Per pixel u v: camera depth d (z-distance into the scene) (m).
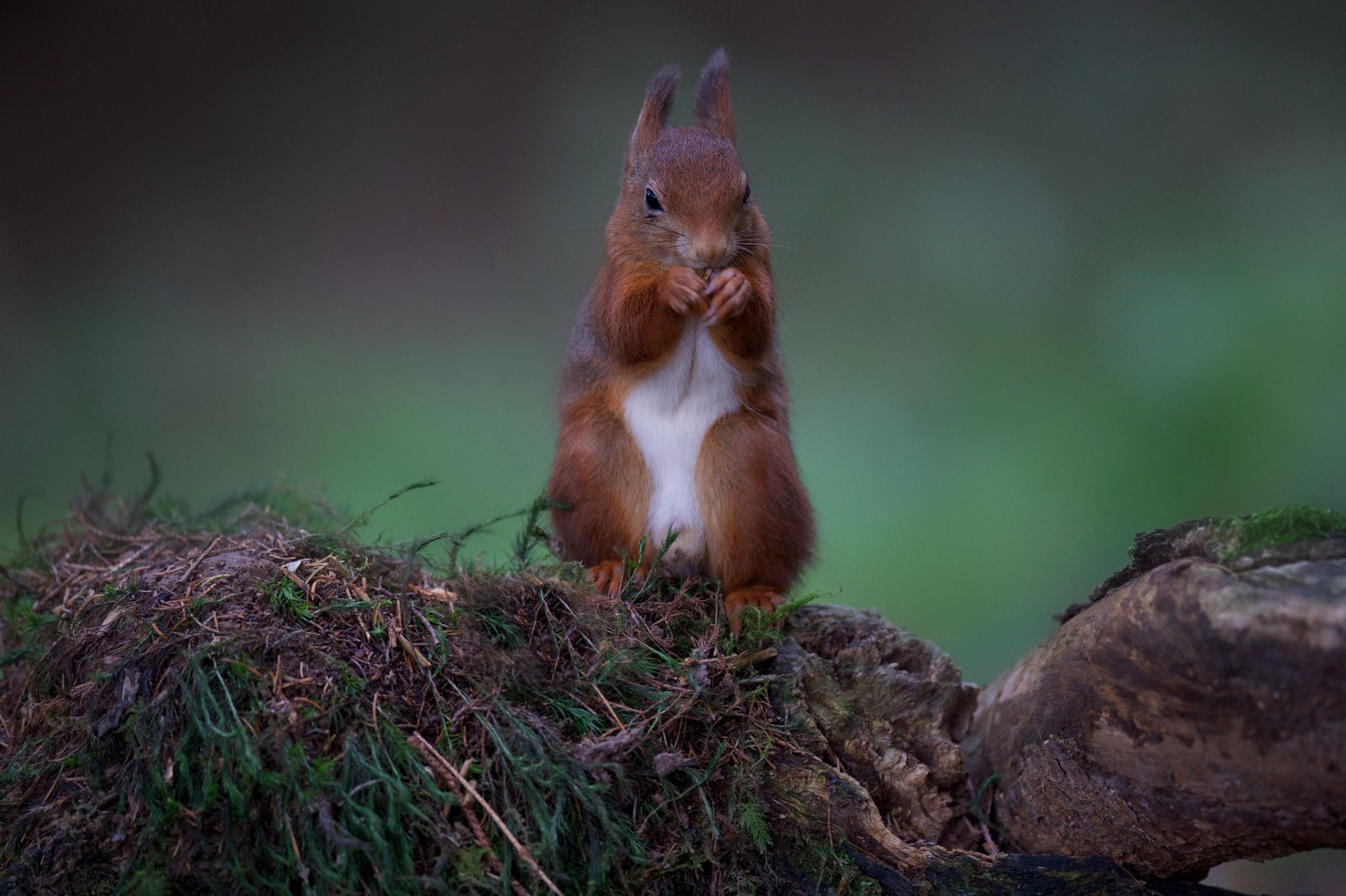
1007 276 16.91
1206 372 14.33
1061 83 19.55
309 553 5.43
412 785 4.48
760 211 6.87
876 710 5.65
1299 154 17.91
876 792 5.38
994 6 20.03
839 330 16.47
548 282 19.09
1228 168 17.97
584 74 20.62
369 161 20.25
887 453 14.30
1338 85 18.83
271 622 4.90
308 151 20.39
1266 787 4.23
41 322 17.19
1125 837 4.86
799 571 6.57
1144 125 18.66
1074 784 4.98
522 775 4.55
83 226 19.22
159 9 20.78
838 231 17.61
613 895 4.58
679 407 6.55
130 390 15.79
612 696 5.07
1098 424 14.18
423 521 12.41
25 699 5.30
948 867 4.93
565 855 4.55
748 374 6.55
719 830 4.87
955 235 17.61
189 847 4.32
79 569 6.30
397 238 19.67
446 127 20.52
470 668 4.89
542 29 20.80
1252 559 4.31
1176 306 15.54
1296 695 4.03
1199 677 4.26
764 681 5.32
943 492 13.59
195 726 4.49
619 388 6.61
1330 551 4.17
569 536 6.55
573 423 6.72
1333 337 14.43
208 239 19.11
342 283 19.05
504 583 5.47
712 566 6.48
